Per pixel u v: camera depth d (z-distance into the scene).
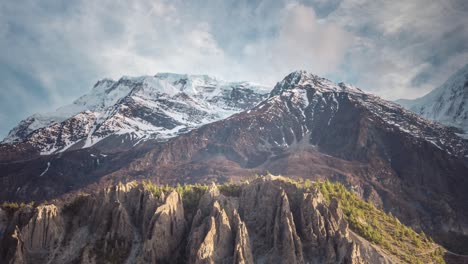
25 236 145.00
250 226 154.88
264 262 141.75
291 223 145.50
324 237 145.38
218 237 141.75
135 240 151.00
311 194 153.75
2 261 140.00
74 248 148.25
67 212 162.12
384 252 157.62
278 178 166.38
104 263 142.62
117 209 154.38
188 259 142.25
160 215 148.25
